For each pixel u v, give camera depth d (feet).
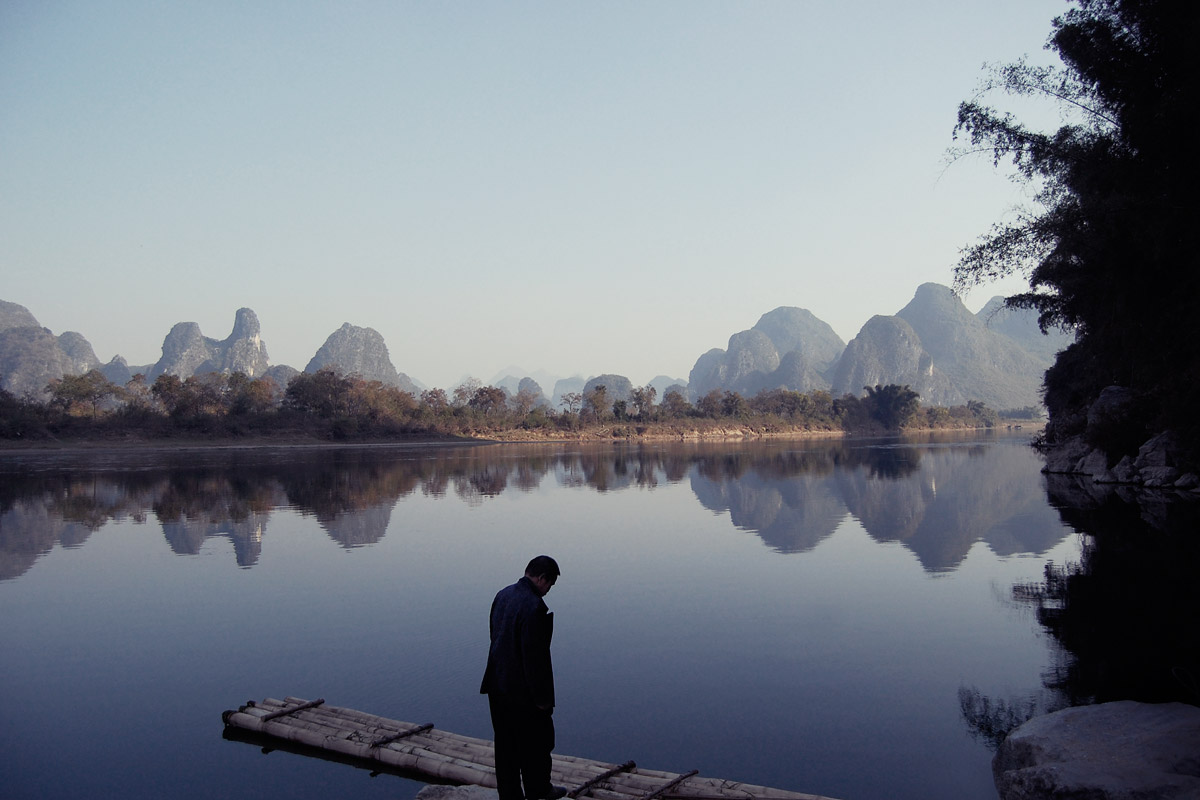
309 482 130.21
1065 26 47.78
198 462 194.49
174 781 22.13
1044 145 55.21
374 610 42.68
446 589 47.91
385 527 76.07
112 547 64.54
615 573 52.70
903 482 124.77
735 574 51.98
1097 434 115.85
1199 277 48.08
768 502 97.60
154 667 33.09
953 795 20.77
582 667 32.53
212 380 421.18
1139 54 44.42
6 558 59.72
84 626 39.75
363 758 23.26
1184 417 91.35
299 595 46.44
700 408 558.56
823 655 33.58
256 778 22.26
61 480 134.72
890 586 47.26
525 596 16.15
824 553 59.77
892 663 32.14
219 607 43.60
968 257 61.36
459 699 28.78
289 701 27.73
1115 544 57.57
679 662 33.04
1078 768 17.56
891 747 23.95
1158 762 17.44
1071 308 91.25
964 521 76.02
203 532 72.69
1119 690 27.55
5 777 22.45
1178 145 43.06
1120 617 37.32
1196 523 65.10
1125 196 48.88
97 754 24.17
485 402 474.90
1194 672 28.91
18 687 30.68
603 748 24.27
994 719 25.93
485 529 74.49
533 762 15.81
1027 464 168.86
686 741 24.71
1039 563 52.49
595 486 123.34
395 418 398.01
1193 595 41.09
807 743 24.39
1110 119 52.01
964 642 34.78
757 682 30.30
